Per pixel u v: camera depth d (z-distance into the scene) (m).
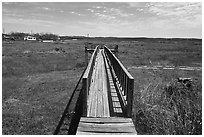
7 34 109.94
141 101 6.92
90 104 5.22
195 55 29.28
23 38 91.56
